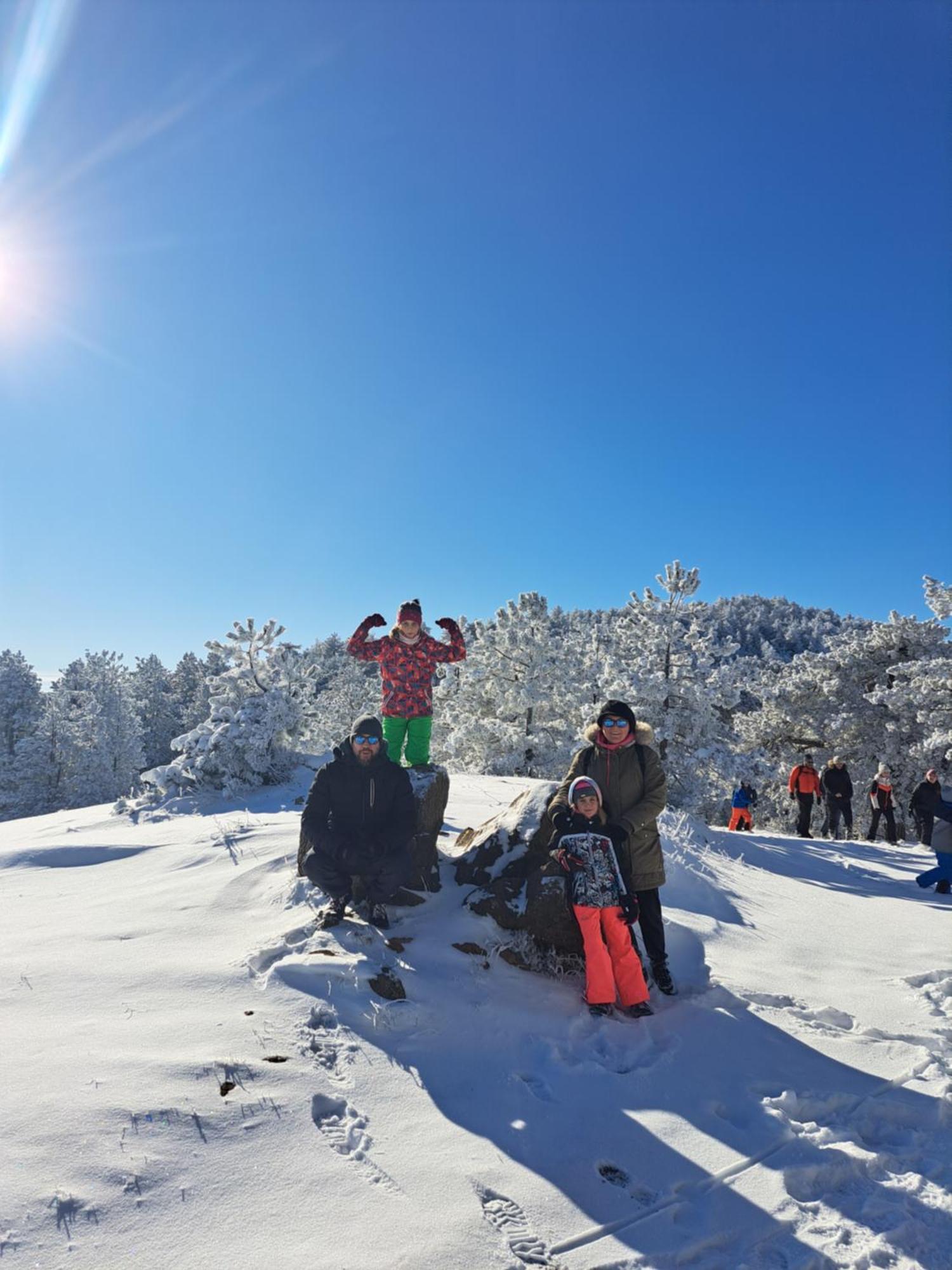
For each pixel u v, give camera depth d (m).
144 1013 3.54
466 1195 2.54
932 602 21.08
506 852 5.34
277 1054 3.22
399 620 6.50
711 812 21.98
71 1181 2.33
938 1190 2.83
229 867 6.38
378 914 4.74
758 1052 3.85
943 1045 4.11
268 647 13.04
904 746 24.64
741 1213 2.61
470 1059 3.49
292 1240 2.22
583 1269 2.26
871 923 7.07
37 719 44.47
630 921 4.14
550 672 22.86
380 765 4.81
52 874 6.97
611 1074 3.46
